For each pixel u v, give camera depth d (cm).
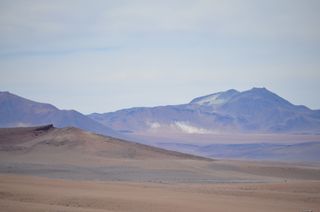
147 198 8469
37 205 6944
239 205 8125
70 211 6456
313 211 7838
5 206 6600
